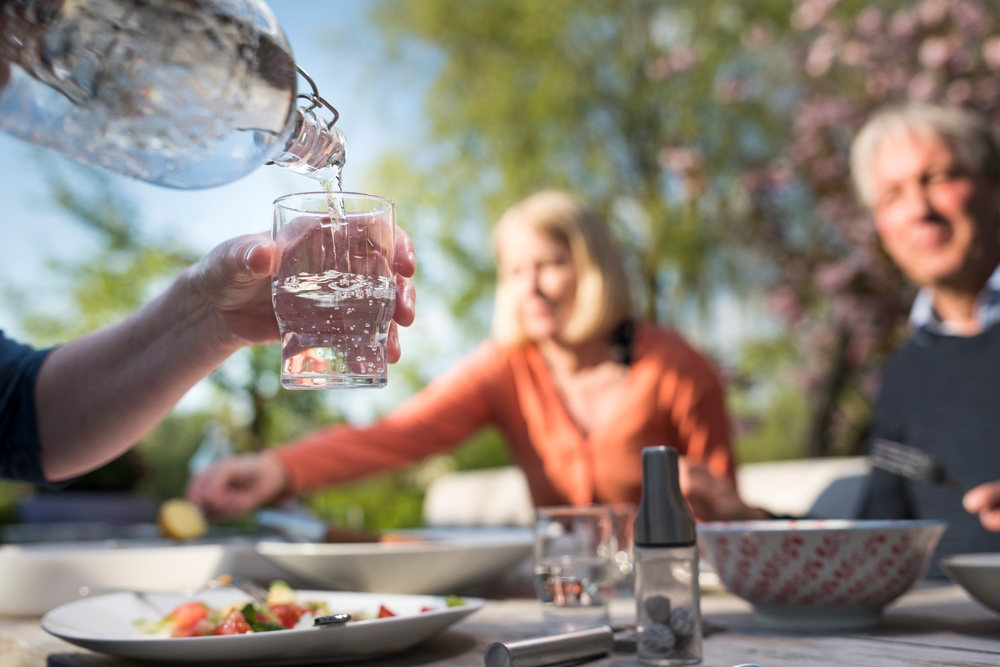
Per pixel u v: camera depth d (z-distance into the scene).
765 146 5.54
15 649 0.93
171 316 0.83
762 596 0.90
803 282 4.85
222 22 0.65
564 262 2.17
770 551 0.86
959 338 1.89
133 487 5.20
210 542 1.63
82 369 0.88
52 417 0.89
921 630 0.86
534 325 2.19
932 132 1.96
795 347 5.41
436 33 6.29
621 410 2.10
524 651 0.66
